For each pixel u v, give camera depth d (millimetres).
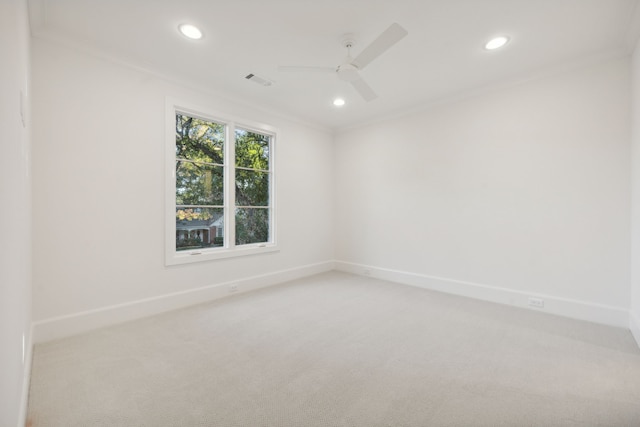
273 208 4422
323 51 2760
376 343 2430
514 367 2059
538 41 2584
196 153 3578
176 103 3254
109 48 2703
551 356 2207
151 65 2996
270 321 2896
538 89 3170
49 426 1486
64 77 2537
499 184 3461
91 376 1928
